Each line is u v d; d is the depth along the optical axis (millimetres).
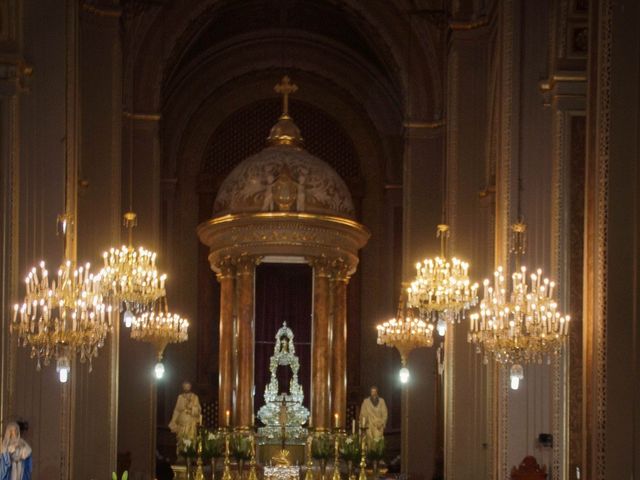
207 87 35969
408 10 29406
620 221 13766
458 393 24797
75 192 19828
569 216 19109
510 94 20656
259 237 28859
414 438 29203
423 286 22391
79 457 22672
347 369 35688
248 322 29078
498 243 20734
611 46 13875
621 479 13539
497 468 20328
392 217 35969
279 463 26844
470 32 25406
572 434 18828
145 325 26516
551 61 19406
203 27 33344
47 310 17766
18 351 18812
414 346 27359
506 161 20547
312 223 28766
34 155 19203
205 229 29828
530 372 20328
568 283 19047
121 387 28500
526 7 20750
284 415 28688
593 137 14203
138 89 29359
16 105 18703
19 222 19031
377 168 36500
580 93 19219
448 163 25500
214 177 36281
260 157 29812
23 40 19141
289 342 30141
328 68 36250
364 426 28125
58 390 18828
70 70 19469
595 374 13906
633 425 13352
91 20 24062
